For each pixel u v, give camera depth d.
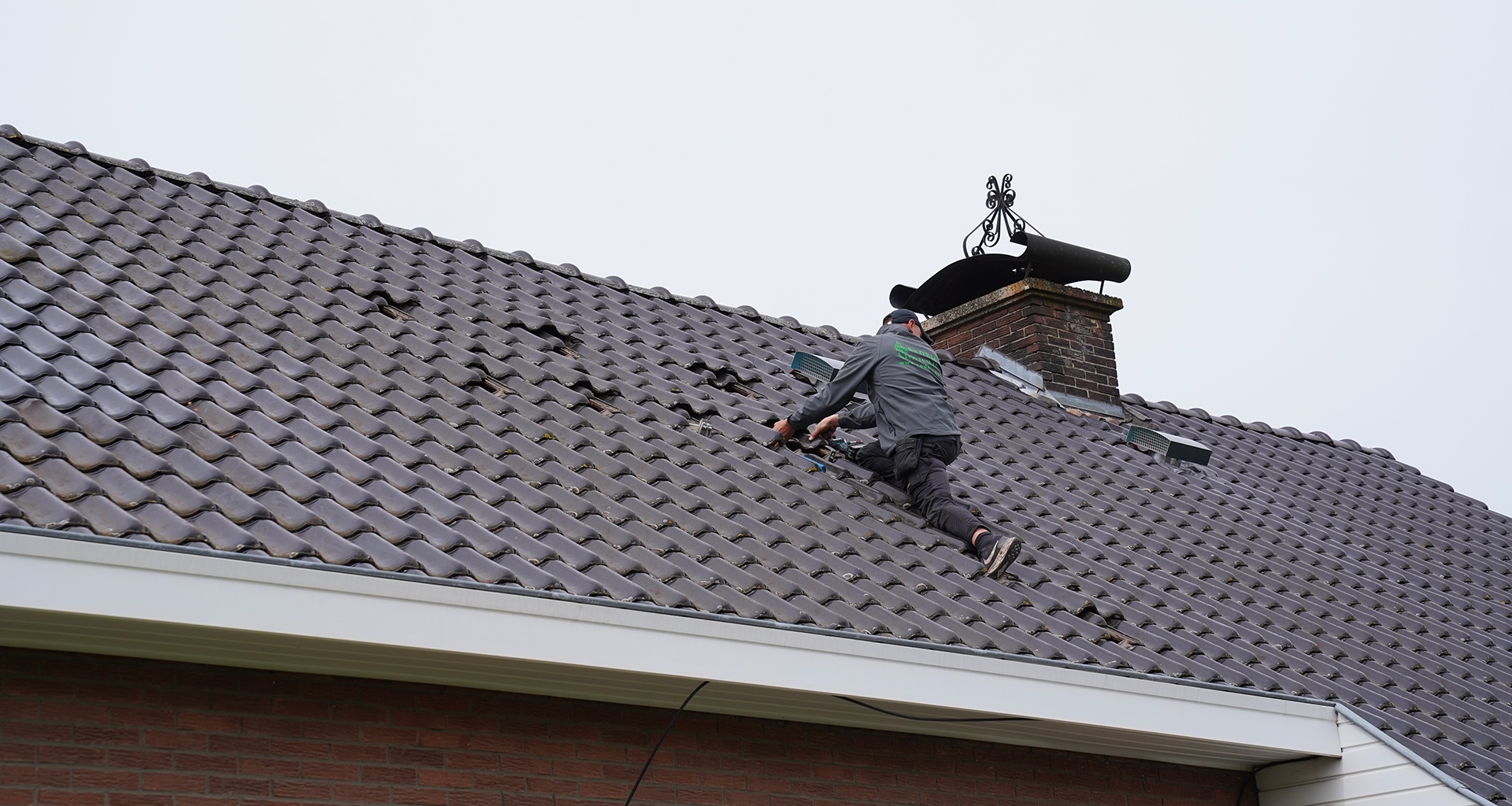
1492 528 24.75
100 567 8.23
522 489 12.48
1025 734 12.80
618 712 11.38
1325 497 23.00
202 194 17.34
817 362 18.50
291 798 9.70
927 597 13.48
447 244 19.20
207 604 8.52
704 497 13.94
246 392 12.35
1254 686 14.27
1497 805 13.96
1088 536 17.09
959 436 15.57
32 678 9.03
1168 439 21.48
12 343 11.44
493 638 9.47
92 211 15.45
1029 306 23.55
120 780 9.11
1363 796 13.59
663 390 16.31
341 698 10.18
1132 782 14.09
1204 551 18.02
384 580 9.14
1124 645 14.12
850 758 12.44
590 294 19.62
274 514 10.20
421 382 14.07
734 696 11.02
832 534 14.30
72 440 10.15
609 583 11.16
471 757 10.56
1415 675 16.52
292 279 15.69
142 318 12.96
